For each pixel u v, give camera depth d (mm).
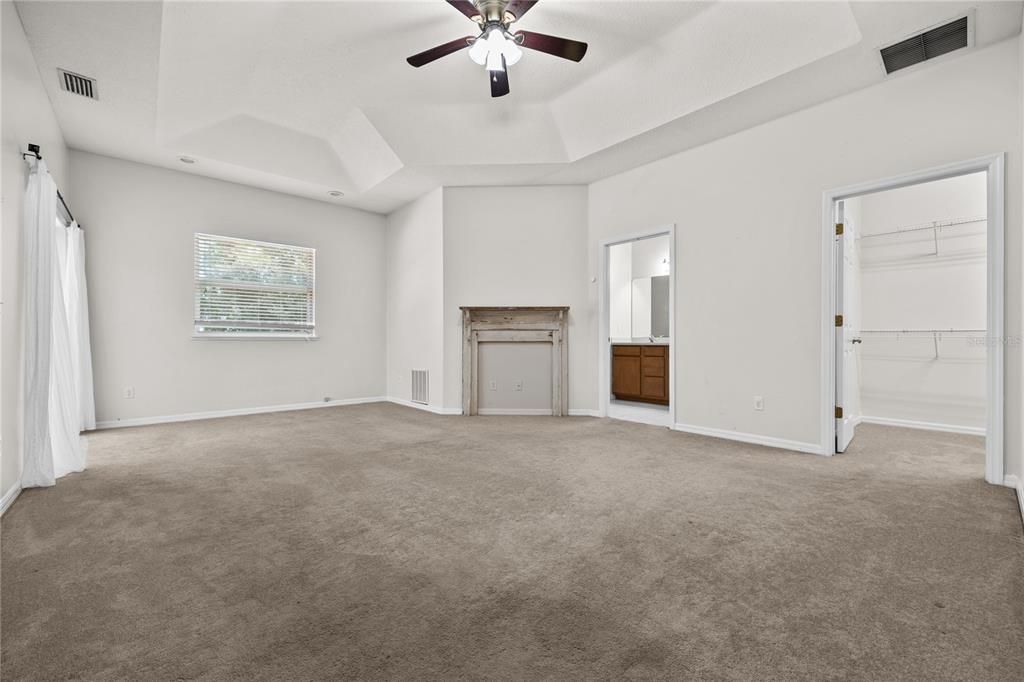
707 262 4207
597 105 4059
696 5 2975
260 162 4895
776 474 2979
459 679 1165
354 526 2148
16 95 2631
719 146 4125
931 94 3006
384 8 2943
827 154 3463
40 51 2982
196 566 1768
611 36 3277
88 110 3717
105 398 4629
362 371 6504
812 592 1577
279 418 5172
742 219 3963
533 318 5434
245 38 3178
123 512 2324
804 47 2955
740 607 1489
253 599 1540
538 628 1378
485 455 3484
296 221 5879
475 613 1457
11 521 2205
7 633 1354
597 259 5273
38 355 2746
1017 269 2697
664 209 4566
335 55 3445
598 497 2543
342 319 6305
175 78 3484
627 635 1345
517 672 1188
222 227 5309
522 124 4461
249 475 2969
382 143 4730
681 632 1359
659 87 3641
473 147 4664
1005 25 2623
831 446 3475
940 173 2973
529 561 1808
